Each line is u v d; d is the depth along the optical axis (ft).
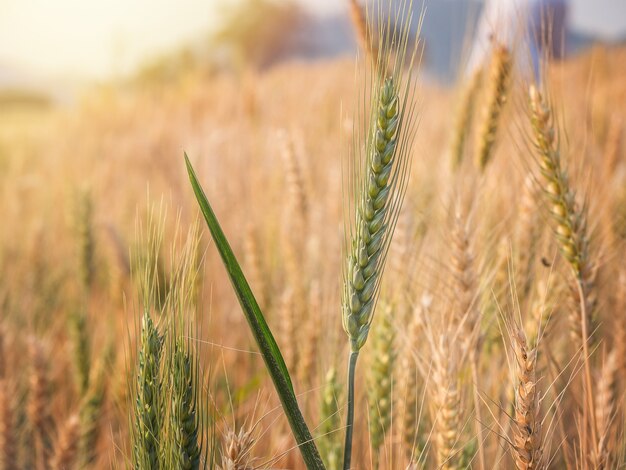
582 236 1.39
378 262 1.09
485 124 1.88
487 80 1.88
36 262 2.89
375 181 1.08
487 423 1.42
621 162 2.44
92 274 2.77
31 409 1.75
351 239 1.11
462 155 2.29
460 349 1.37
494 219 1.80
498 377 1.49
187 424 1.11
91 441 1.74
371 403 1.43
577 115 1.86
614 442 1.37
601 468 1.26
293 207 2.33
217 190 2.75
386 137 1.07
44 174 4.75
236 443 1.08
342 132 1.11
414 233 1.73
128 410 1.17
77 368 2.03
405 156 1.09
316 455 1.10
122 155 4.88
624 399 1.46
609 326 1.75
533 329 1.42
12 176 4.56
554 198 1.39
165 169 3.76
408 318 1.63
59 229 3.59
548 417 1.49
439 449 1.25
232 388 1.76
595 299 1.46
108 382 1.91
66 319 2.61
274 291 2.21
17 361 2.13
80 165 4.83
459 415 1.26
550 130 1.39
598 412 1.40
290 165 2.32
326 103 4.71
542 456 1.18
